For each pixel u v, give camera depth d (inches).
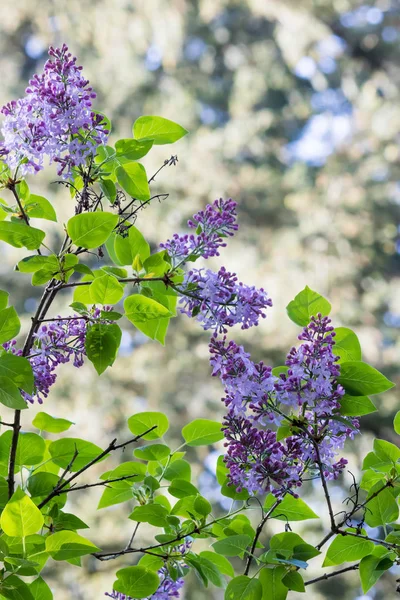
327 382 82.7
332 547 89.1
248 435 83.7
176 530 89.5
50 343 91.4
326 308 89.6
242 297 88.1
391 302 515.8
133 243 93.7
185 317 503.2
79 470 88.7
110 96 584.1
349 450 443.8
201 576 87.7
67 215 498.9
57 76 89.6
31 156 88.4
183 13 554.9
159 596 91.0
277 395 83.7
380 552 88.5
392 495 89.8
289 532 85.0
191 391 490.9
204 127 581.3
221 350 84.9
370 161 548.4
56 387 482.3
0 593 75.5
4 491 85.0
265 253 523.2
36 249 86.0
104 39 565.3
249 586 83.1
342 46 600.4
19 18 583.2
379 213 534.0
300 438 85.0
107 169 94.5
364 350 480.4
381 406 457.4
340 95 647.1
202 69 618.8
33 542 79.1
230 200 91.8
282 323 466.9
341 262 510.6
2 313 85.1
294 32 566.3
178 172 523.8
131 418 98.4
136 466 96.6
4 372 80.2
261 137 588.4
